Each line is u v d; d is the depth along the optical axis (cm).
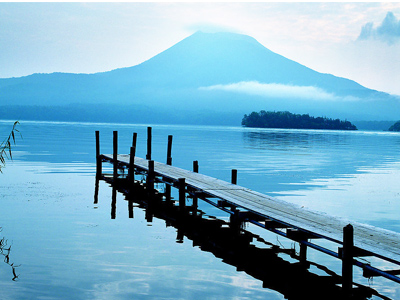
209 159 3978
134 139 2388
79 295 901
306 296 926
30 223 1481
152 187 1886
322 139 9825
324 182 2647
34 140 6297
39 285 948
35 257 1126
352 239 889
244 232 1466
